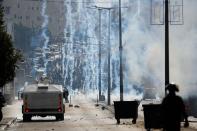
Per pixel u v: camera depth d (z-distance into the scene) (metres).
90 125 61.28
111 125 60.56
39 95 73.44
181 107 30.23
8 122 64.81
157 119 49.84
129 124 61.88
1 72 58.69
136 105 63.31
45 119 77.56
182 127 52.25
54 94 73.44
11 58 59.50
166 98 30.41
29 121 72.12
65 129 55.12
